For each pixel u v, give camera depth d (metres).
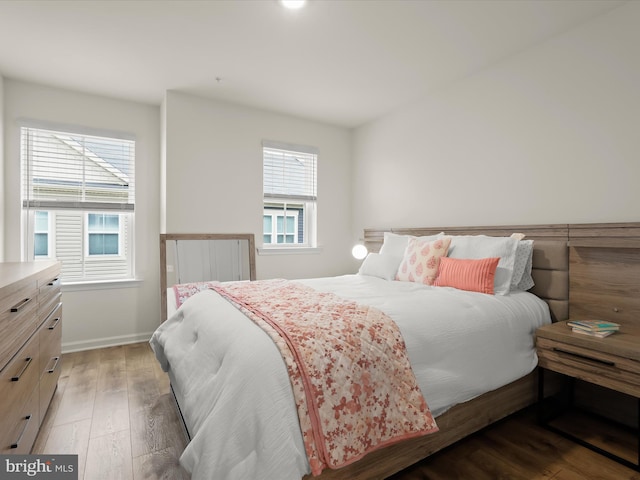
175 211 3.22
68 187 3.13
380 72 2.82
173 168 3.20
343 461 1.13
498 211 2.67
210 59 2.61
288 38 2.34
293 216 4.00
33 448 1.67
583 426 1.94
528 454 1.67
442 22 2.16
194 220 3.31
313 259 4.04
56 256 3.14
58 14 2.05
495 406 1.78
